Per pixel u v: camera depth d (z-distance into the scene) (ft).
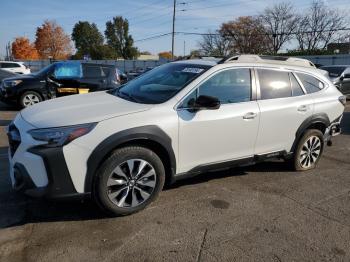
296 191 16.55
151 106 13.62
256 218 13.74
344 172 19.54
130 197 13.30
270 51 213.46
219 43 237.25
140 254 11.10
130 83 17.07
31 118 12.82
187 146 14.21
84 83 38.81
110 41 314.96
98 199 12.63
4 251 10.91
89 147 12.05
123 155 12.69
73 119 12.28
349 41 193.36
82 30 314.14
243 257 11.22
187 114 14.05
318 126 19.34
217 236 12.34
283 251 11.66
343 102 19.99
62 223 12.69
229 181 17.38
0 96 38.88
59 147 11.70
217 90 15.14
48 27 261.85
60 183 11.87
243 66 16.15
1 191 15.10
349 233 12.98
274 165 20.11
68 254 10.91
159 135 13.25
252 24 221.25
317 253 11.66
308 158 19.24
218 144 15.10
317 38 200.34
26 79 37.93
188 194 15.58
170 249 11.43
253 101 16.17
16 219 12.84
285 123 17.29
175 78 15.42
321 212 14.53
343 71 53.06
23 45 272.72
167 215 13.60
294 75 18.15
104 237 11.91
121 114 12.87
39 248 11.14
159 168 13.62
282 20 207.72
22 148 11.98
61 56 267.59
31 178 11.81
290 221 13.65
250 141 16.17
